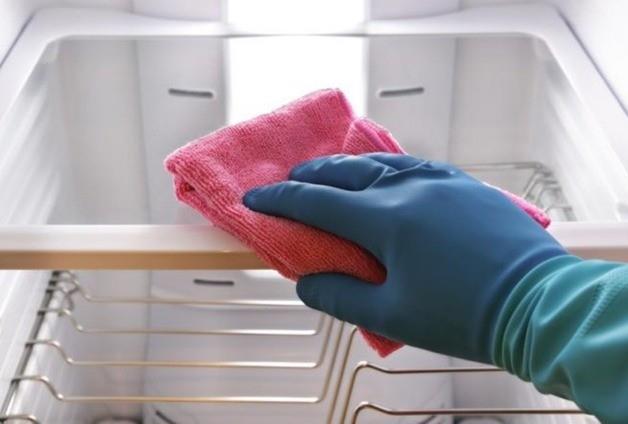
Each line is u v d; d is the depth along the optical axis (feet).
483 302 1.73
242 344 3.84
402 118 3.82
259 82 3.77
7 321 2.86
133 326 4.10
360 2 3.80
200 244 2.13
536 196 3.76
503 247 1.79
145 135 3.84
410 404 3.81
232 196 2.16
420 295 1.81
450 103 3.84
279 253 2.06
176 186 2.25
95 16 3.72
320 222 2.02
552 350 1.56
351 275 2.03
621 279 1.52
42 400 3.19
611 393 1.43
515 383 3.88
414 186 1.98
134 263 2.13
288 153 2.36
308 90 3.78
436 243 1.83
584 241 2.13
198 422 3.89
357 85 3.79
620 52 3.05
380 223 1.92
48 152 3.56
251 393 3.85
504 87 3.87
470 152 4.00
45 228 2.17
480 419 4.12
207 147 2.24
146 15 3.75
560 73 3.49
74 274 3.70
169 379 3.93
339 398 3.79
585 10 3.51
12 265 2.13
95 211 4.04
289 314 3.83
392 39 3.65
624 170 2.66
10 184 2.97
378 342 2.10
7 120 3.01
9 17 3.42
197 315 3.88
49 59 3.56
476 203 1.91
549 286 1.61
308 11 3.82
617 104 3.02
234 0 3.79
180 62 3.68
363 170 2.13
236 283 3.82
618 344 1.44
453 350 1.81
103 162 3.94
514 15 3.74
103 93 3.83
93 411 4.16
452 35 3.61
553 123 3.62
